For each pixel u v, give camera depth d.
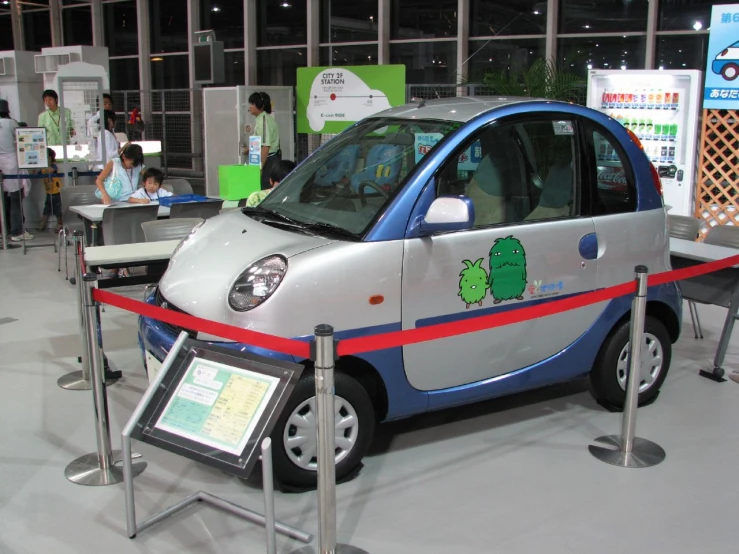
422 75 12.20
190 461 3.41
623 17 10.20
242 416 2.45
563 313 3.63
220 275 3.15
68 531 2.84
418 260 3.16
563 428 3.78
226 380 2.54
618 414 3.96
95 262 4.09
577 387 4.34
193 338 3.08
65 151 8.60
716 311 5.99
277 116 11.46
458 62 11.57
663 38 9.96
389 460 3.42
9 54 13.46
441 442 3.61
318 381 2.43
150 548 2.73
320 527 2.56
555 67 9.14
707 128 8.08
